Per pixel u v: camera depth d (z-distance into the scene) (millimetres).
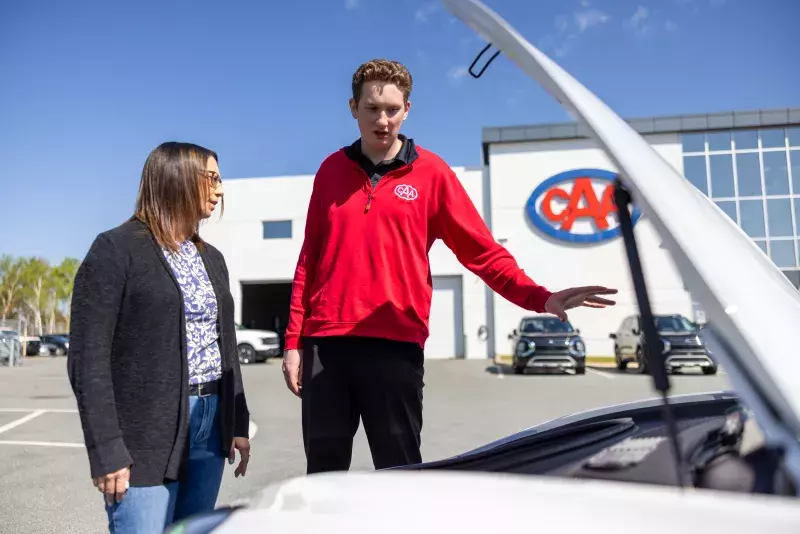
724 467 792
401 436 1857
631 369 16203
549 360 13508
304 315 2062
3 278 56750
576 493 717
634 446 1025
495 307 21094
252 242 23812
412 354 1914
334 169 2037
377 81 1868
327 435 1837
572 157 20812
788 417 654
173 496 1583
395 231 1905
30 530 3385
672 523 644
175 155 1717
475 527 681
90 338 1473
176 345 1606
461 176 21891
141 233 1634
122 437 1484
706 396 1346
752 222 20547
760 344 673
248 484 4254
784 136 20672
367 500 758
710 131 20953
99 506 3818
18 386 12383
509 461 1067
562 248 20609
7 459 5176
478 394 9703
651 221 745
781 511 633
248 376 13961
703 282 688
